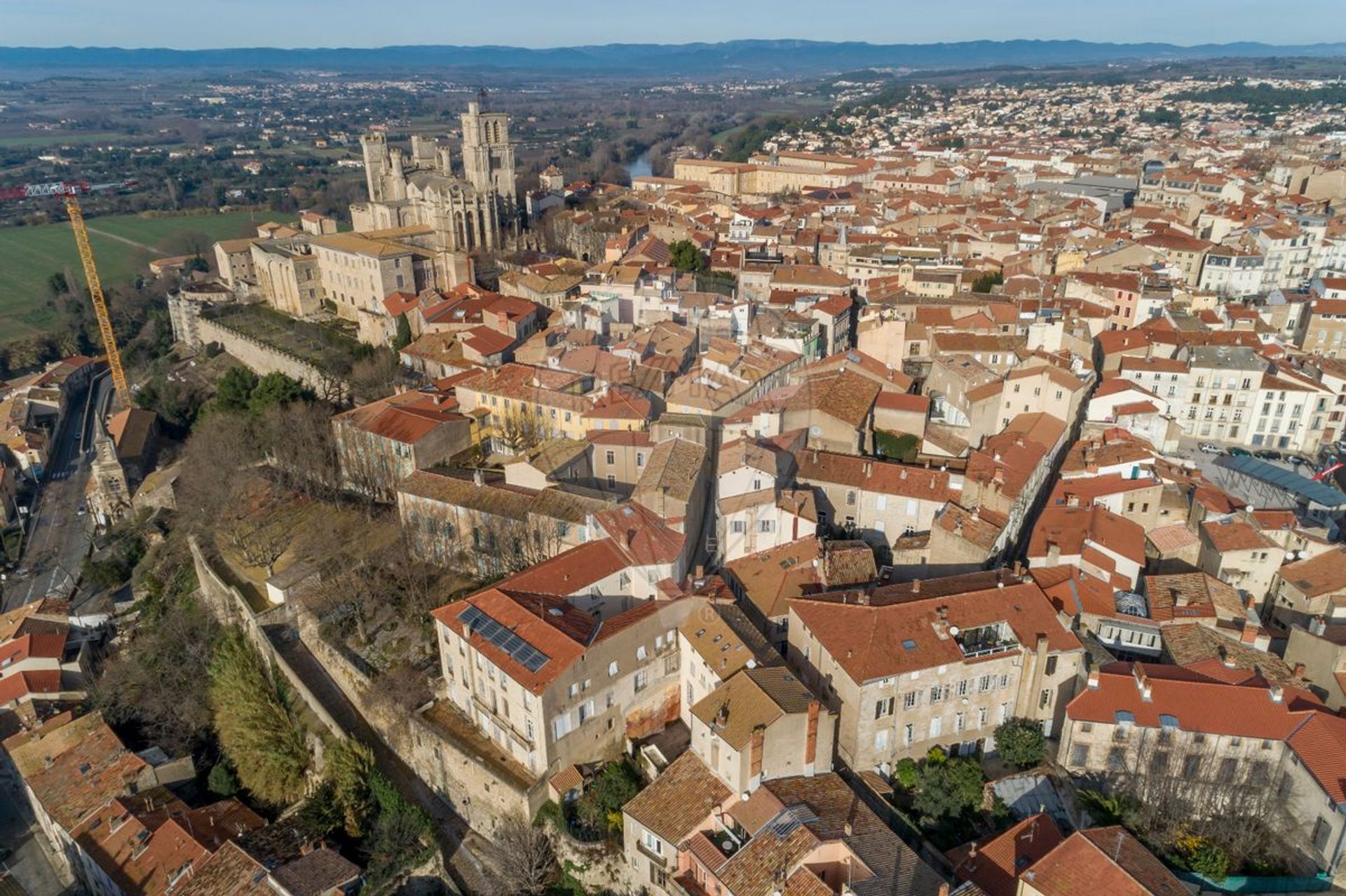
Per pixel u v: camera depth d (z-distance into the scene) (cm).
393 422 12838
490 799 8431
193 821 9319
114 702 11506
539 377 12331
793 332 11744
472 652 8644
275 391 15162
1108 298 17800
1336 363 16275
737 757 7250
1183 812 7319
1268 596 10444
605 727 8488
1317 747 7138
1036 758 7906
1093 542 9831
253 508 13088
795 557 9569
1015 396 12988
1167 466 12319
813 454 11419
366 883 8331
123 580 15100
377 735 9719
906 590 8844
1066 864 6300
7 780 11519
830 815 7162
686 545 5047
